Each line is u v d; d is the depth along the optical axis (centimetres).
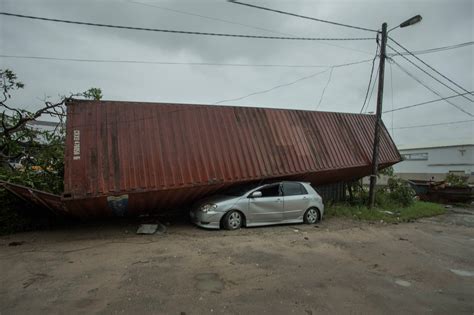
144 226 892
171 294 478
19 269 572
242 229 935
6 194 864
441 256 750
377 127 1338
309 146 1176
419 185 2153
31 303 438
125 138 865
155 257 652
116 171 822
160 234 863
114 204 859
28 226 913
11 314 406
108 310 421
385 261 689
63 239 805
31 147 1078
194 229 924
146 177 848
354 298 489
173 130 932
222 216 918
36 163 1027
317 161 1170
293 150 1123
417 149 3953
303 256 696
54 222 971
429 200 2083
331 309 449
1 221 864
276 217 989
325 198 1488
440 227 1138
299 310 441
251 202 952
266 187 996
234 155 993
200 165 927
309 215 1053
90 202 807
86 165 802
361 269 629
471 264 698
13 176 912
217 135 992
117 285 505
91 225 975
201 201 984
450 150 3578
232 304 452
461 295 518
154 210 1009
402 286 548
